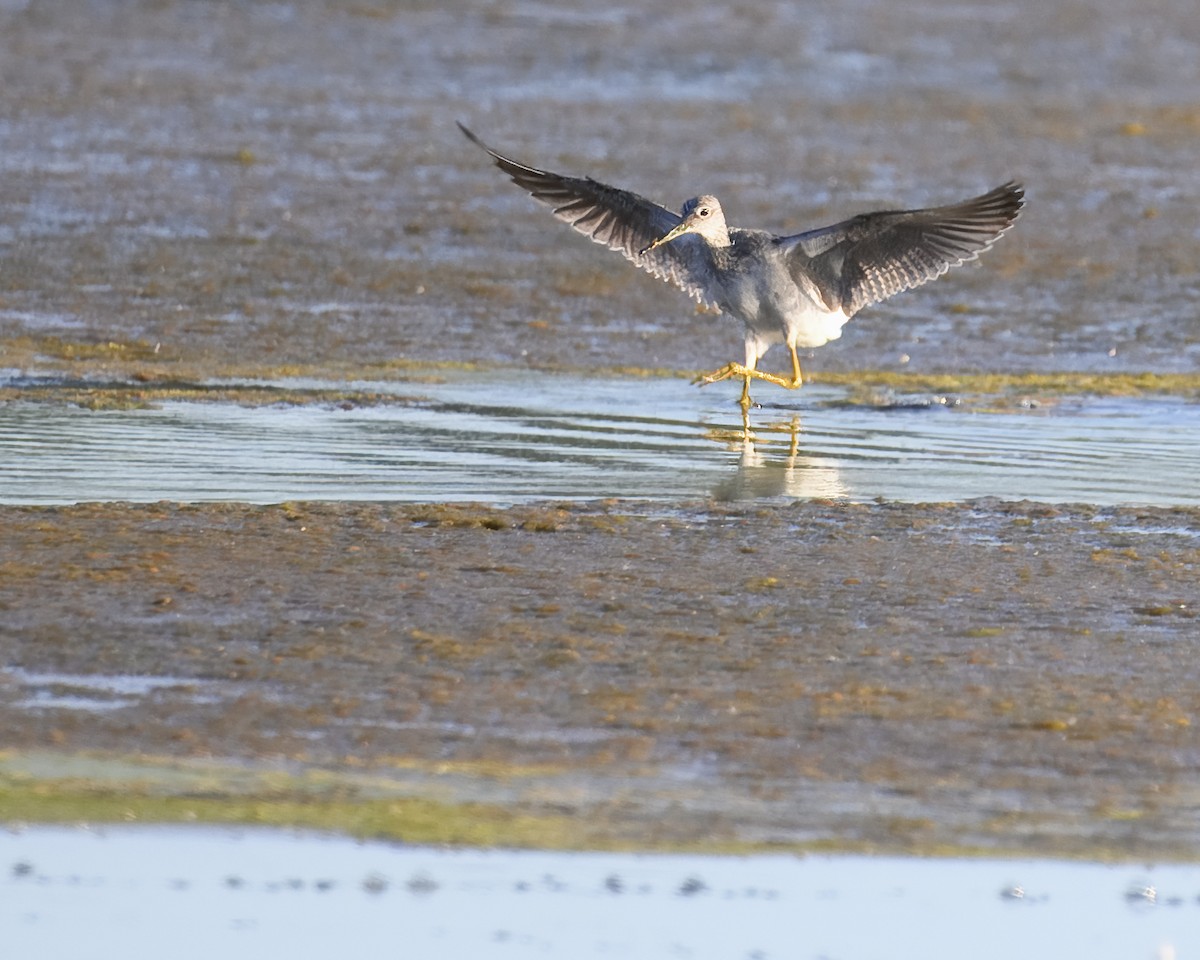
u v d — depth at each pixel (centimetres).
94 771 830
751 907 737
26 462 1391
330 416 1596
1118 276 2288
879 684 952
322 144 2830
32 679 930
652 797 820
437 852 768
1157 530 1259
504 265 2250
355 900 740
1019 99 3419
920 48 3766
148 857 763
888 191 2728
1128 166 2931
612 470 1419
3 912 730
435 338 1942
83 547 1148
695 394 1739
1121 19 4088
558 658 977
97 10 3634
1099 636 1034
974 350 1962
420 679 945
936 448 1531
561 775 839
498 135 2952
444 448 1483
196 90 3128
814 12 4009
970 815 807
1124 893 752
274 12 3703
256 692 923
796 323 1606
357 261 2239
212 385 1705
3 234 2262
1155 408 1719
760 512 1286
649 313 2086
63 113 2912
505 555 1162
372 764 846
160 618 1023
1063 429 1620
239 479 1352
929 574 1142
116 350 1830
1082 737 889
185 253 2230
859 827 795
